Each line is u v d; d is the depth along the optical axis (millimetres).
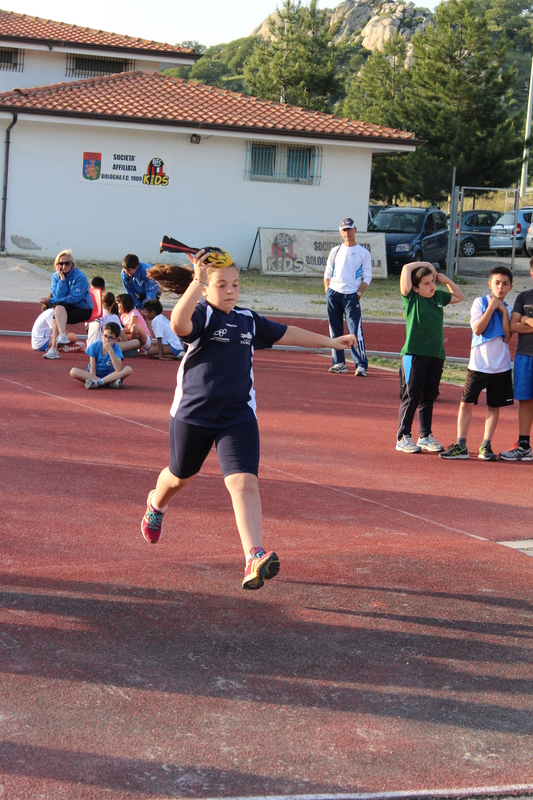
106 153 26281
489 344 8070
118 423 8672
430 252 28156
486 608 4684
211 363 4156
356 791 3045
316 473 7387
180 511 5977
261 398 10781
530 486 7480
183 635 4098
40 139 25859
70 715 3379
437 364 8312
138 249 26922
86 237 26578
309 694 3668
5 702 3434
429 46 33375
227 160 26953
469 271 29469
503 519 6395
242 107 27922
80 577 4688
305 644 4109
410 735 3428
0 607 4250
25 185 26031
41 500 6023
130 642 3990
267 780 3072
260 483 6914
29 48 31547
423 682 3846
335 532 5777
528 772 3238
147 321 13328
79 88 27828
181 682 3678
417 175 31859
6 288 19969
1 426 8188
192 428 4215
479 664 4051
